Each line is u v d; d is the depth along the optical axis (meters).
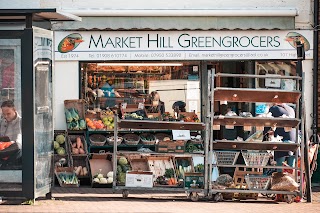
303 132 19.03
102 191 20.73
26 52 17.05
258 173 19.52
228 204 18.48
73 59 22.33
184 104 23.20
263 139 20.33
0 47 17.20
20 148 17.22
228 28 22.42
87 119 22.33
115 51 22.42
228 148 19.11
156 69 23.08
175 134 21.17
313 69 22.92
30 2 22.58
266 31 22.75
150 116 22.83
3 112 17.25
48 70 17.98
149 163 21.30
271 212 17.23
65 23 22.19
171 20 22.30
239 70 23.52
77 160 22.12
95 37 22.38
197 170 21.22
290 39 22.77
